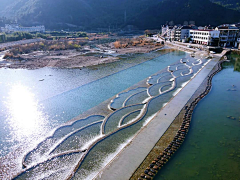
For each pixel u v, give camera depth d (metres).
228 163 18.86
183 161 18.94
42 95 36.84
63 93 37.59
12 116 29.45
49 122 27.70
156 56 73.44
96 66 57.62
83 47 99.00
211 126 25.00
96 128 25.11
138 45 102.50
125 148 20.09
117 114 28.17
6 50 86.81
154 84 40.19
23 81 45.09
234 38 80.06
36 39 119.50
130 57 71.56
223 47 75.31
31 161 19.78
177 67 54.34
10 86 41.94
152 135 22.31
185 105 29.83
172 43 102.00
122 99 33.97
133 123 25.08
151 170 17.34
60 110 31.03
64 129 25.30
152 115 27.22
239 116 27.52
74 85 41.91
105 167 17.62
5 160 20.22
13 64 60.97
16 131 25.69
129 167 17.62
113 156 19.39
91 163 18.52
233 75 45.88
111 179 16.31
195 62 59.88
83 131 24.45
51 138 23.50
